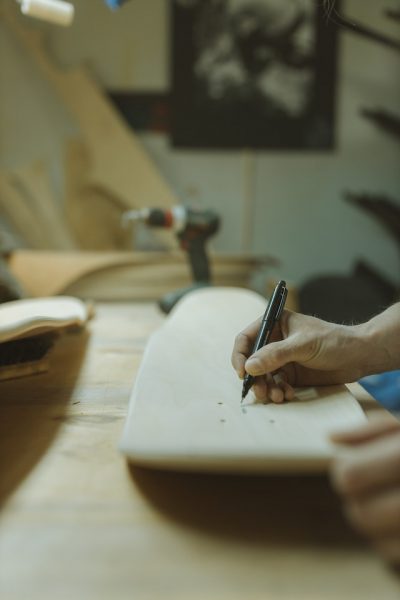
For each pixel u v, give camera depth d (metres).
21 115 2.39
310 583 0.31
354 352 0.58
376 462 0.31
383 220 2.50
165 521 0.38
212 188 2.54
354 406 0.53
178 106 2.47
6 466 0.47
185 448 0.41
